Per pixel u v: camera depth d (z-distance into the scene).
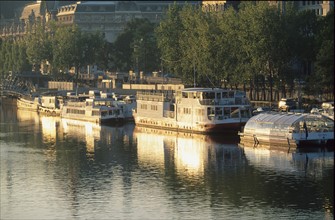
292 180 192.62
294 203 174.88
